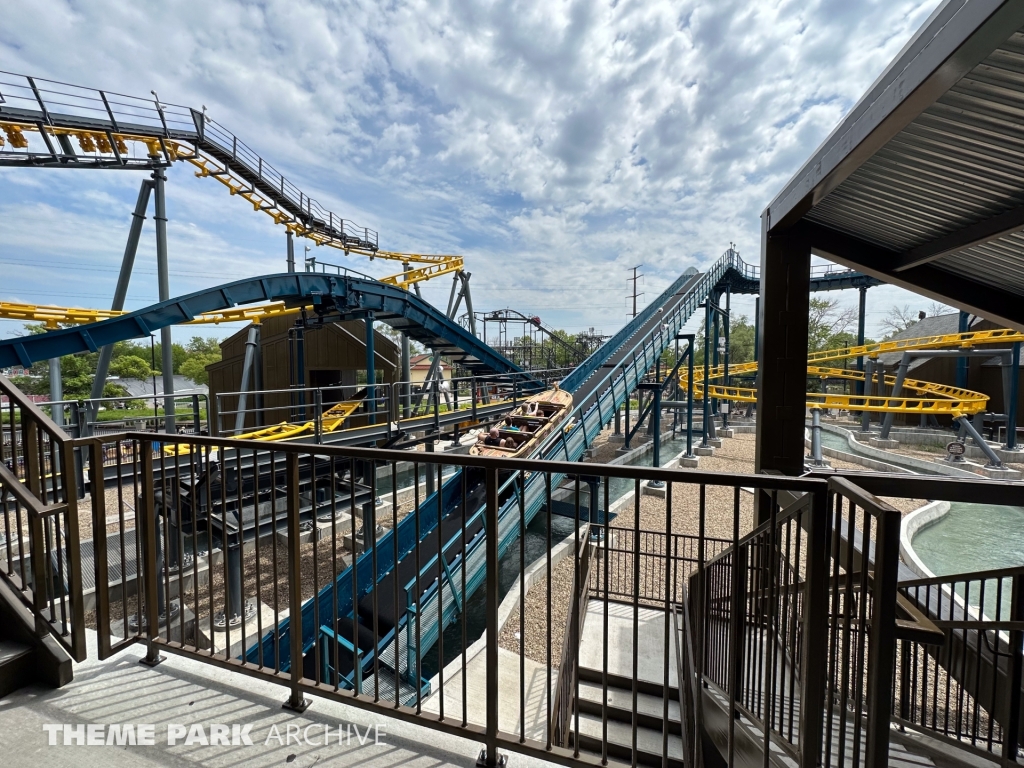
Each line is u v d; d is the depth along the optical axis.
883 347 25.19
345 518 11.18
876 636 1.36
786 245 3.91
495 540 1.90
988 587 8.42
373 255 25.91
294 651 2.17
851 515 1.50
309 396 20.41
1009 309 3.98
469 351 18.98
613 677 5.19
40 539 2.28
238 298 11.48
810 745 1.63
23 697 2.20
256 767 1.84
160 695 2.25
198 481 7.86
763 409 3.94
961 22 1.70
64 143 12.59
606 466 1.77
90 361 34.78
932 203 3.10
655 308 26.48
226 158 16.97
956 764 2.55
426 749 1.94
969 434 19.19
